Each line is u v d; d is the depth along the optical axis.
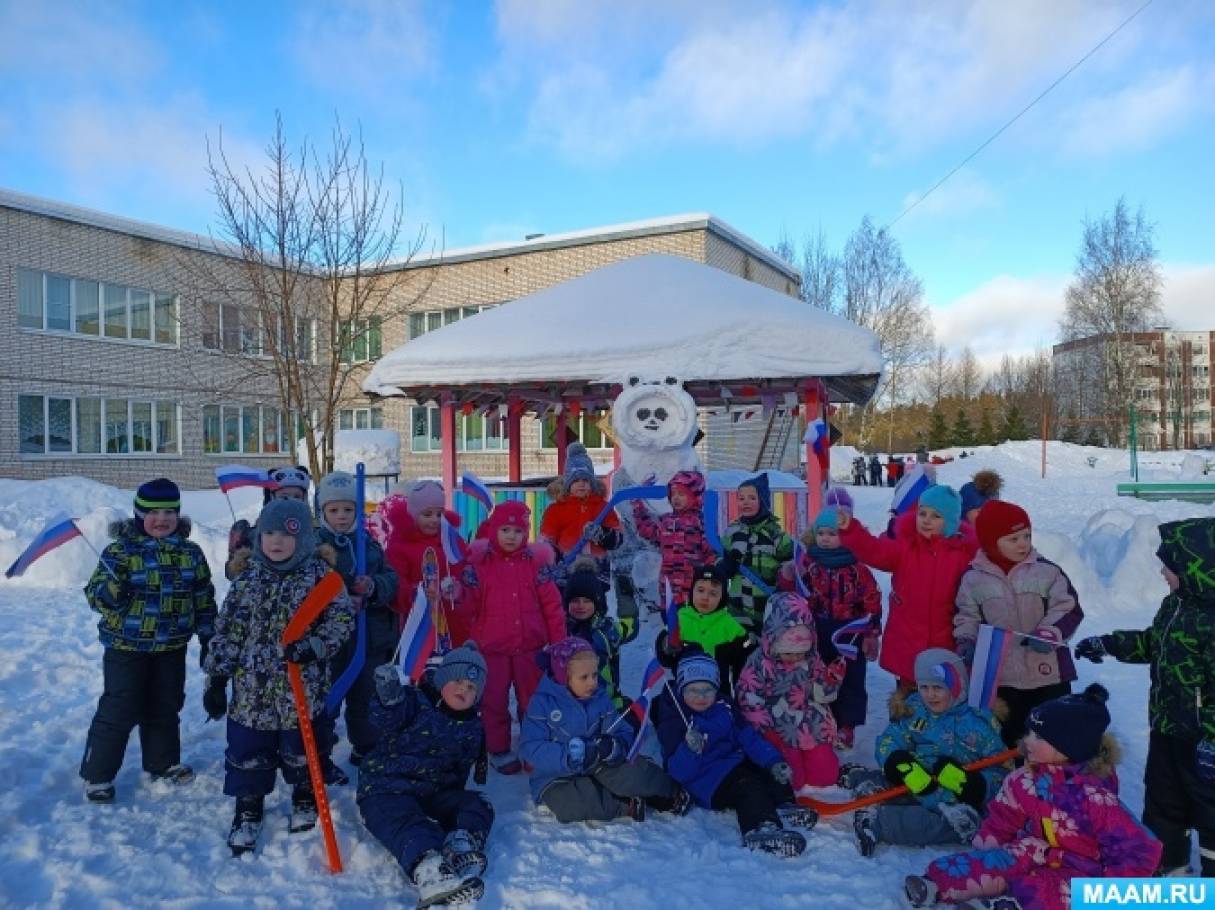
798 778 3.79
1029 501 17.58
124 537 3.79
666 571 5.09
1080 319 49.03
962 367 81.62
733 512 7.69
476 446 23.45
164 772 3.91
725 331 7.52
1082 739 2.66
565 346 7.84
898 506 4.74
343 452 14.57
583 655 3.57
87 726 4.65
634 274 9.38
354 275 14.84
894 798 3.47
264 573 3.46
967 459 31.30
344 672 3.87
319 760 3.61
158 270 23.23
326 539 4.00
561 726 3.55
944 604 3.92
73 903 2.89
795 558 4.45
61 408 21.66
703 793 3.54
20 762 4.08
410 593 4.30
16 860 3.19
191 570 3.84
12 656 6.02
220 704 3.55
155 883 3.02
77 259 21.78
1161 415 62.66
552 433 12.90
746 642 4.33
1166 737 2.93
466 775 3.47
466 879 2.85
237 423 25.27
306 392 15.41
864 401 10.25
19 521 10.48
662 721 3.73
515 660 4.21
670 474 7.30
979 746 3.41
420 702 3.35
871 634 4.29
